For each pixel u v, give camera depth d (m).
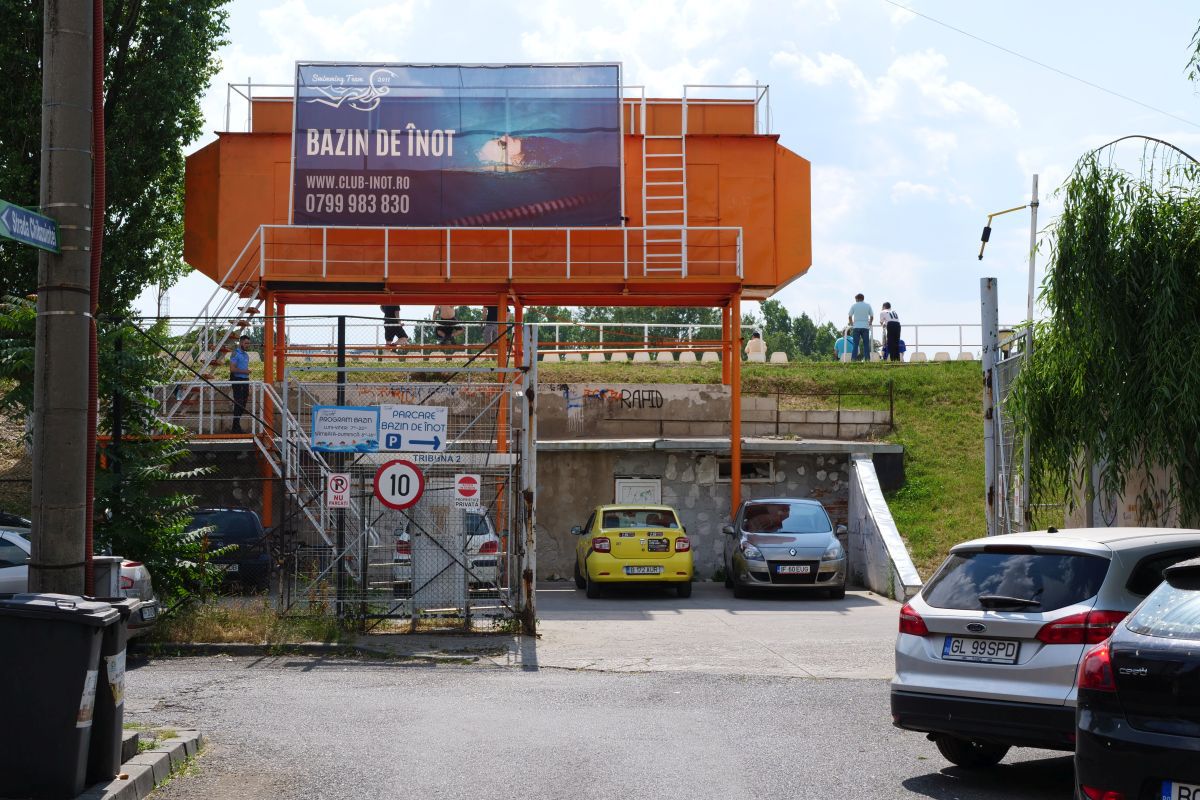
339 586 15.05
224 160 27.05
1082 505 15.72
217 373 25.25
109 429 14.93
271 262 25.77
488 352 28.55
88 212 7.28
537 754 8.33
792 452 24.98
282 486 15.33
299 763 8.01
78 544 7.18
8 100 22.69
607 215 26.22
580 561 22.08
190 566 14.84
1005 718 7.23
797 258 27.52
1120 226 12.92
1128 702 5.29
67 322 7.16
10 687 6.40
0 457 23.69
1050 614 7.21
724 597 21.16
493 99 26.42
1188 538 7.67
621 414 27.67
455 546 15.23
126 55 24.28
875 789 7.43
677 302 27.84
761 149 27.72
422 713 9.95
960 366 32.81
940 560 22.12
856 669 12.70
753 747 8.63
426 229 25.97
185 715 9.71
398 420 15.04
